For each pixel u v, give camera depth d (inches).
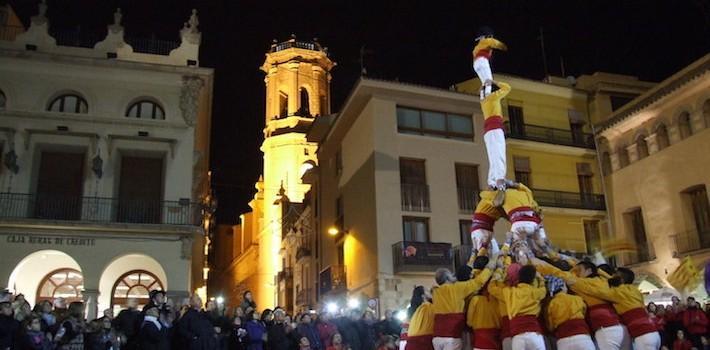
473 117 1121.4
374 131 1033.5
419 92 1078.4
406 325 416.2
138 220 943.0
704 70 967.6
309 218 1549.0
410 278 972.6
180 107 997.8
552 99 1261.1
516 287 288.4
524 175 1187.9
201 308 506.6
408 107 1080.2
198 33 1052.5
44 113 941.8
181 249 935.0
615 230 1179.9
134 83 992.2
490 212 395.9
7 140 922.1
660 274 1061.8
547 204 1161.4
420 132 1073.5
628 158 1171.9
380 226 985.5
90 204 920.9
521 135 1184.2
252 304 586.6
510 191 379.6
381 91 1061.8
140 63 987.9
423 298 394.3
